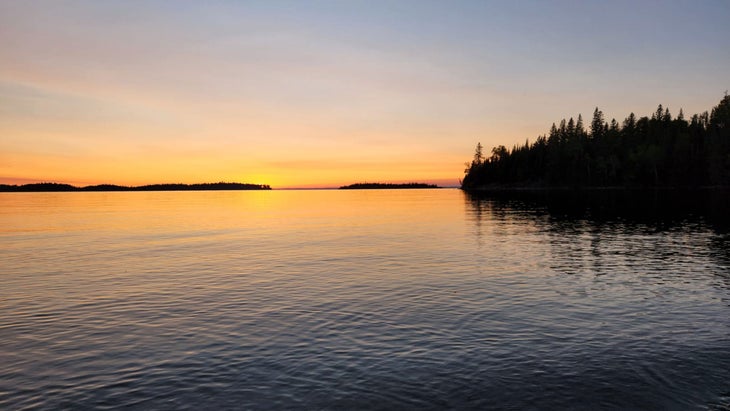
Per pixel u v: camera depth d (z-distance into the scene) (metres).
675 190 128.00
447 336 13.25
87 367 11.38
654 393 9.64
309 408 9.15
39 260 28.69
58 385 10.39
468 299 17.50
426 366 11.09
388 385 10.10
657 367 10.90
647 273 22.25
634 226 44.66
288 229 49.97
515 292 18.58
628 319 14.73
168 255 30.59
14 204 134.12
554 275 22.05
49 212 87.81
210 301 17.66
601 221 50.62
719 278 20.91
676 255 27.47
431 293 18.55
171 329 14.26
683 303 16.64
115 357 12.00
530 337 13.09
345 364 11.29
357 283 20.66
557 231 41.91
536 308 16.12
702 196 96.25
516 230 43.88
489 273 22.73
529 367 10.96
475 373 10.65
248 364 11.41
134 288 20.14
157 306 17.02
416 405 9.21
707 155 131.12
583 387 9.91
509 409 9.04
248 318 15.32
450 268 24.30
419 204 112.00
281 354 12.02
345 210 90.44
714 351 11.89
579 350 12.02
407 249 32.19
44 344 13.02
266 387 10.12
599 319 14.75
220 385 10.26
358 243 36.22
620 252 28.94
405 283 20.55
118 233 46.72
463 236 39.94
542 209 73.12
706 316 15.02
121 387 10.25
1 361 11.80
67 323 14.98
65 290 19.83
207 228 52.16
